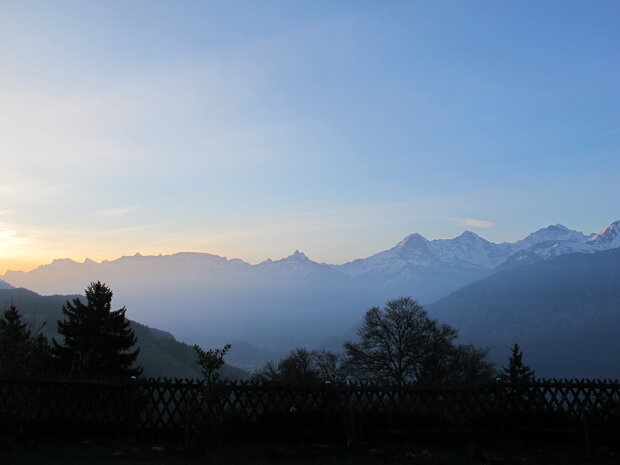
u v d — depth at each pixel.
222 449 13.94
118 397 15.06
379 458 13.58
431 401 15.45
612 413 14.96
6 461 12.57
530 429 15.27
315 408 15.26
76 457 12.95
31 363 19.28
